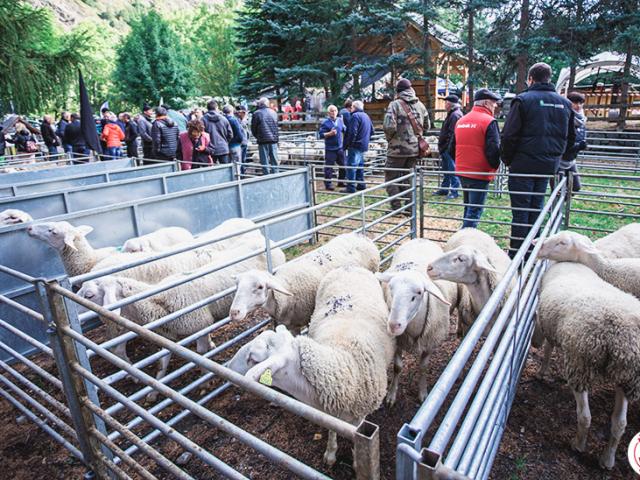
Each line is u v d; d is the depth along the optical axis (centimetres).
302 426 346
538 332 373
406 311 306
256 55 2408
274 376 274
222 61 3794
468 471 199
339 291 360
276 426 347
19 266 486
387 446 316
